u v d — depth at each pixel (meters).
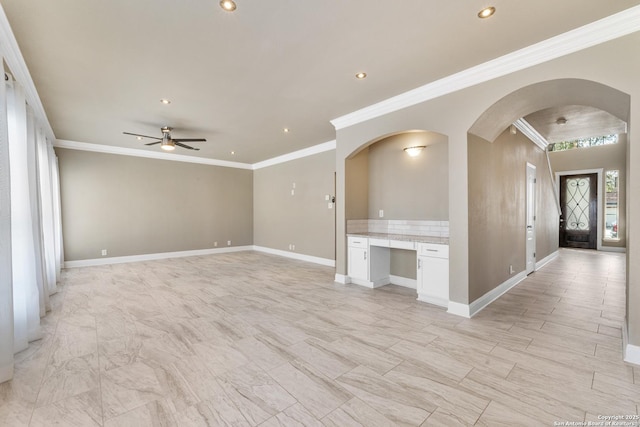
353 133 4.45
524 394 1.86
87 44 2.52
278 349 2.49
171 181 7.43
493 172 3.80
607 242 8.27
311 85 3.38
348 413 1.70
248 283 4.79
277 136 5.72
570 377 2.04
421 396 1.85
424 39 2.47
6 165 2.20
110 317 3.26
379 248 4.56
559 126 5.02
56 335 2.79
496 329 2.87
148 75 3.11
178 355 2.39
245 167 8.81
